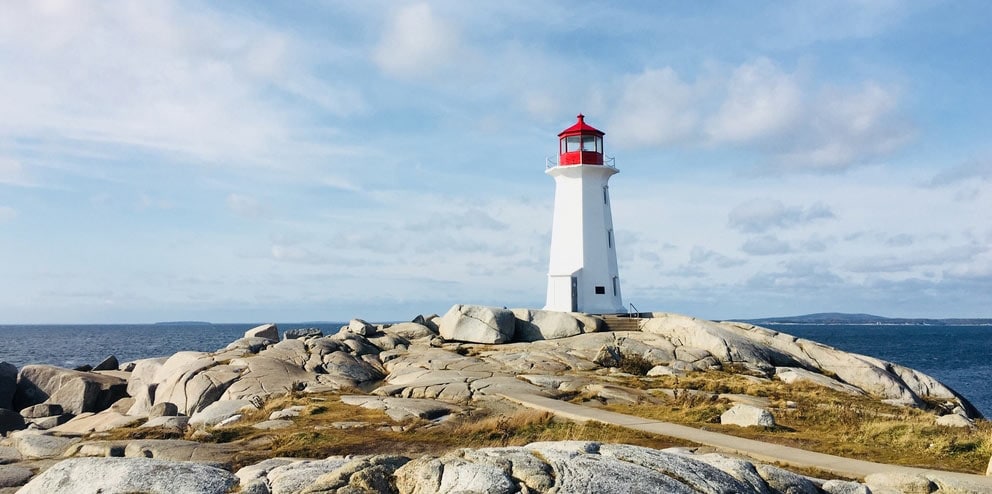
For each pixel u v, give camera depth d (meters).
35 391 37.09
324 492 9.52
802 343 41.66
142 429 21.66
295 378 31.58
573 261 48.03
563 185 49.12
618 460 10.42
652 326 42.94
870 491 11.52
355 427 21.20
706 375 34.31
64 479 10.59
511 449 10.68
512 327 42.38
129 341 151.50
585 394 27.88
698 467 10.57
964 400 37.84
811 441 19.73
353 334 40.31
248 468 12.23
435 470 9.73
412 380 30.88
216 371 31.73
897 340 167.00
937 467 16.62
